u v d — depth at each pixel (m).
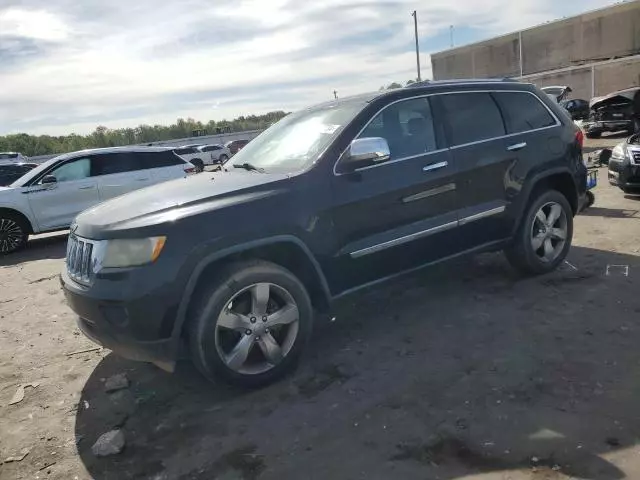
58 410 3.56
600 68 36.84
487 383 3.31
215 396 3.51
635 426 2.76
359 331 4.31
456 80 4.66
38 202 10.05
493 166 4.55
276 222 3.46
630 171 8.40
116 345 3.31
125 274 3.16
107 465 2.91
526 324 4.10
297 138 4.22
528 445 2.69
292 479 2.63
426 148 4.22
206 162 39.91
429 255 4.27
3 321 5.57
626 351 3.54
